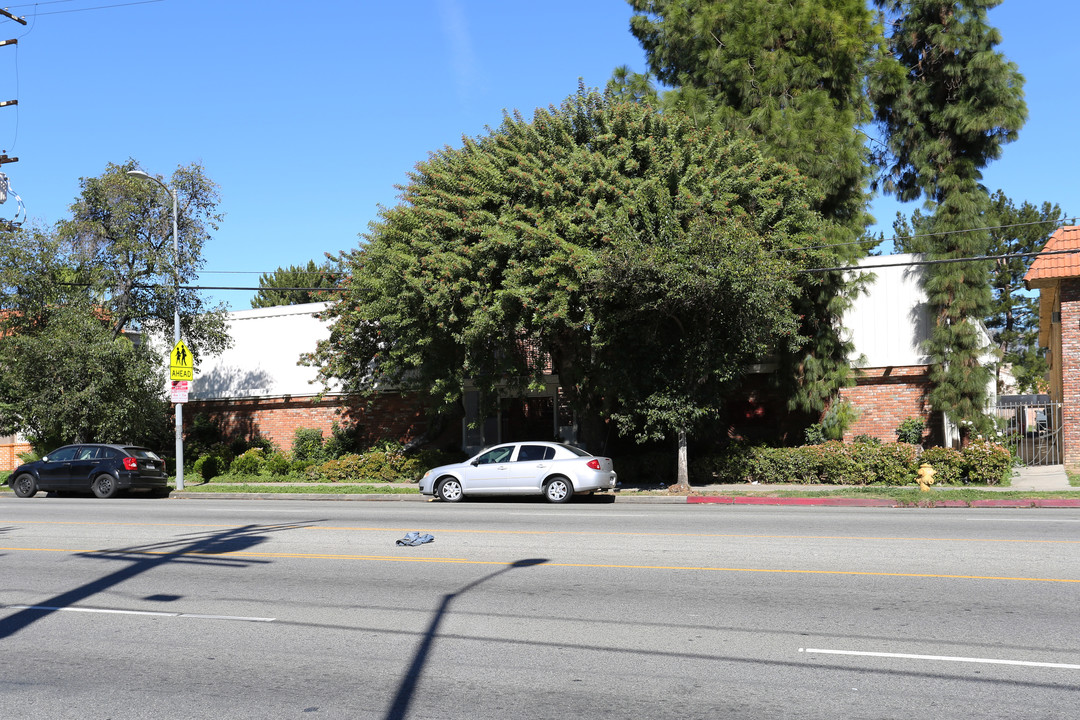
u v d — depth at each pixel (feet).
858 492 65.87
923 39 88.58
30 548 42.83
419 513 57.93
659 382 71.97
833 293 83.20
